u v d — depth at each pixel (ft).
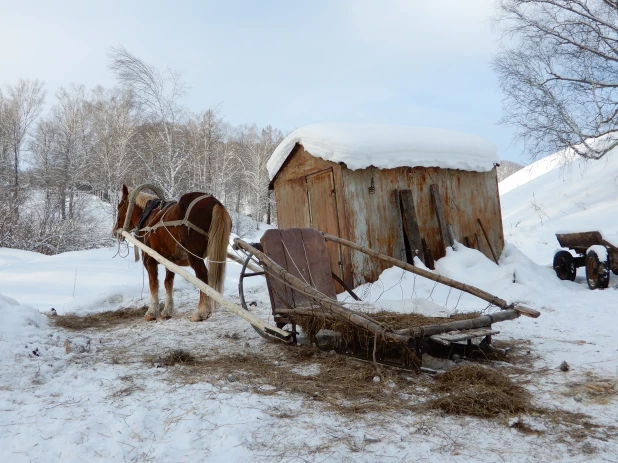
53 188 105.60
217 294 17.58
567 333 19.22
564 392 12.26
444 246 32.27
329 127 32.40
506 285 28.84
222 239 21.80
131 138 132.46
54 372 15.01
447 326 14.14
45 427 10.49
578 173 82.02
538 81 56.80
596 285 30.32
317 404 11.67
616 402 11.44
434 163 32.86
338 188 30.30
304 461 8.70
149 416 10.98
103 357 17.10
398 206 31.40
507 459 8.70
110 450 9.32
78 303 32.45
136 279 41.81
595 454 8.84
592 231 31.32
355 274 29.66
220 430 10.06
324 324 16.34
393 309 17.83
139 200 27.81
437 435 9.75
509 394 11.91
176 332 21.83
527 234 61.57
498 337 18.86
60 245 82.33
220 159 163.12
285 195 36.17
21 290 37.91
